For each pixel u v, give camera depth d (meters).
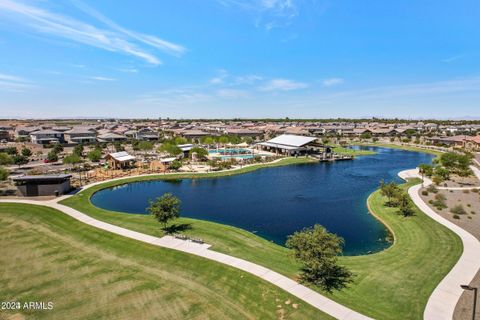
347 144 155.75
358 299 23.23
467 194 54.84
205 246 32.69
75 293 24.11
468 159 73.06
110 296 23.66
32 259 30.12
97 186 63.28
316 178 75.81
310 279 25.95
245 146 146.62
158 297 23.50
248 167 88.50
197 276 26.61
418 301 22.83
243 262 28.88
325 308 21.94
